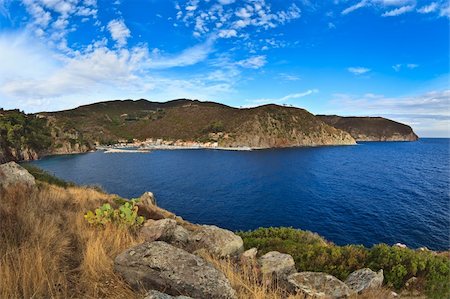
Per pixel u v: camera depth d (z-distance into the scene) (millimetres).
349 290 5918
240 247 8406
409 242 29766
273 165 94625
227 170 83875
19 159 109750
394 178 70062
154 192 55500
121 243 6402
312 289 5770
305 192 54625
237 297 4484
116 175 75375
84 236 6188
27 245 4520
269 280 5840
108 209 8445
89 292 3875
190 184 63344
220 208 44312
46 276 3699
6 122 116750
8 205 6219
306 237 12133
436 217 37500
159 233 8172
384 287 6750
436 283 6809
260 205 45719
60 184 20938
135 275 4383
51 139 140000
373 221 36438
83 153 141250
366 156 125875
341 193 53344
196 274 4379
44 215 6746
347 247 9047
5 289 3418
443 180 66750
